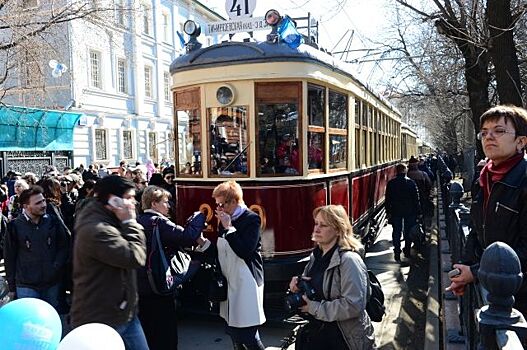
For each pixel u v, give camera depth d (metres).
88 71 20.39
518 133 2.49
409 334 5.69
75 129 19.83
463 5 8.54
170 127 27.84
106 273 2.86
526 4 7.34
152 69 26.06
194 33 6.22
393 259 9.44
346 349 3.00
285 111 5.69
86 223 2.85
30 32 11.22
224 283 4.02
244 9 6.05
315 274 3.14
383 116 11.55
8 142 16.14
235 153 5.76
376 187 10.31
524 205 2.42
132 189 2.98
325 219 3.11
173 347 4.08
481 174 2.77
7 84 15.13
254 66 5.61
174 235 3.95
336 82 6.56
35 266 4.82
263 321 4.07
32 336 2.27
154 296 3.96
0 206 8.38
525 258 2.40
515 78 6.99
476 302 3.18
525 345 2.04
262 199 5.64
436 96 15.58
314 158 6.04
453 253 6.81
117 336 2.18
